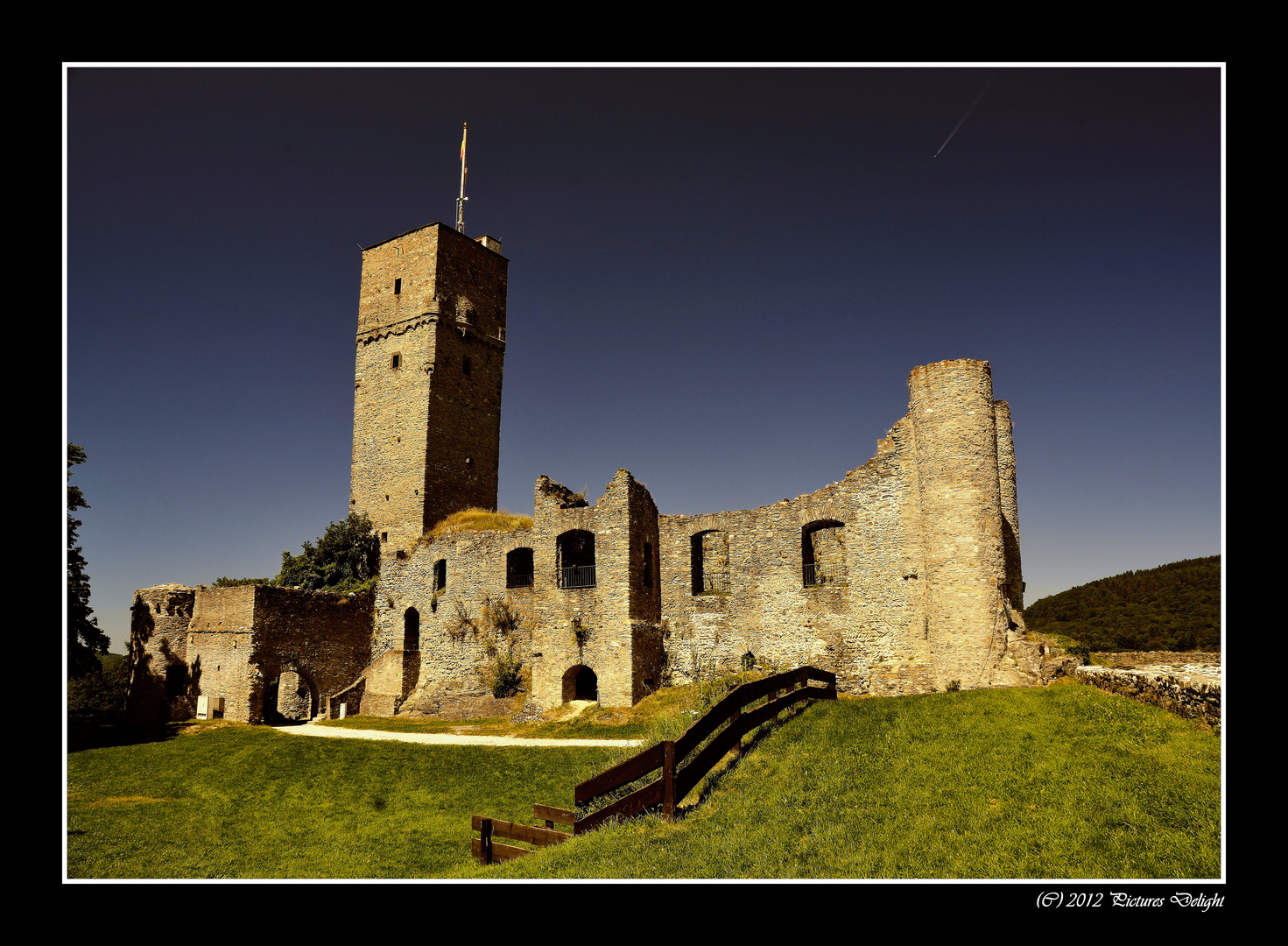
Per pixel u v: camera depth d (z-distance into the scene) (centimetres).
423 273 4544
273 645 3594
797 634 2969
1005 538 2680
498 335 4916
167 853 1730
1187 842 998
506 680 3475
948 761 1426
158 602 3819
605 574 3183
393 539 4275
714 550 3356
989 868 1001
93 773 2523
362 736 3086
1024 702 1736
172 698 3666
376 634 4138
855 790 1352
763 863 1092
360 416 4584
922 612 2697
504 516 4125
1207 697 1371
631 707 2986
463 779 2298
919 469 2598
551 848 1309
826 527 3030
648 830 1295
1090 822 1092
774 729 1764
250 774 2462
